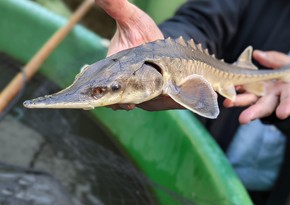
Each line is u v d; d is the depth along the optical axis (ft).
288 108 2.27
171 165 2.74
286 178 2.78
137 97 1.66
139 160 2.92
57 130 3.09
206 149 2.58
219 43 2.81
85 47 3.26
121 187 2.74
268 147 2.84
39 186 2.69
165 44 1.79
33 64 3.15
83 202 2.73
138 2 4.11
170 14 4.15
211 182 2.48
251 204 2.36
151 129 2.89
